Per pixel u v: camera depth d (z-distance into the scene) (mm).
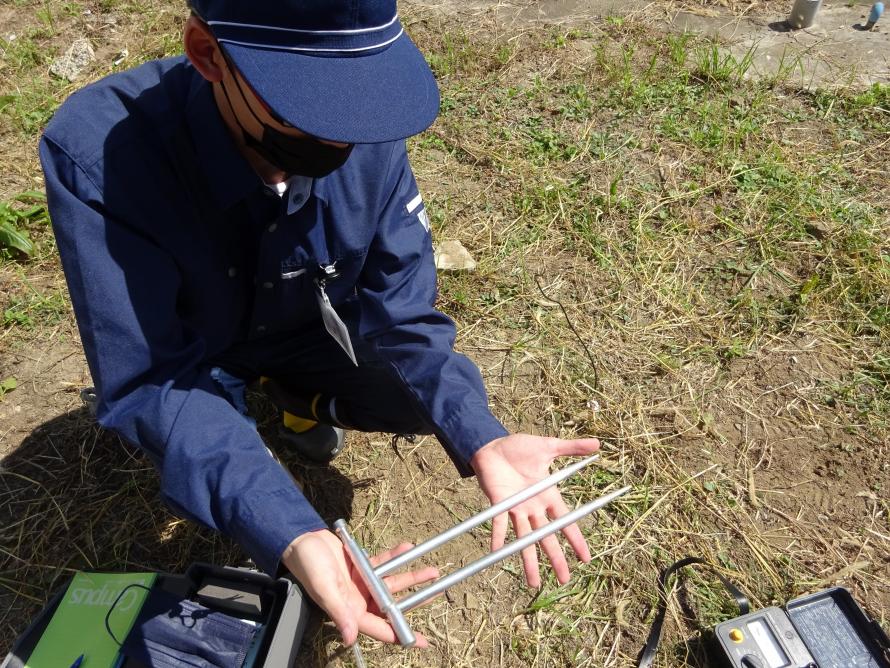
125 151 1436
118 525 2195
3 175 3250
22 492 2270
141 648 1688
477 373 1769
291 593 1741
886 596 2041
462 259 2896
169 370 1479
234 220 1598
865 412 2436
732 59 3676
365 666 1947
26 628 1951
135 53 3873
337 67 1233
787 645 1864
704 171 3246
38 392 2512
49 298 2760
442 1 4344
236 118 1383
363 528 2225
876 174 3223
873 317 2697
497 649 1981
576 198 3139
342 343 1798
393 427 2121
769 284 2834
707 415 2453
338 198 1657
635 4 4301
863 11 4211
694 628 1986
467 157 3352
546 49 3924
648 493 2258
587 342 2664
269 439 2408
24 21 4105
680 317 2732
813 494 2260
